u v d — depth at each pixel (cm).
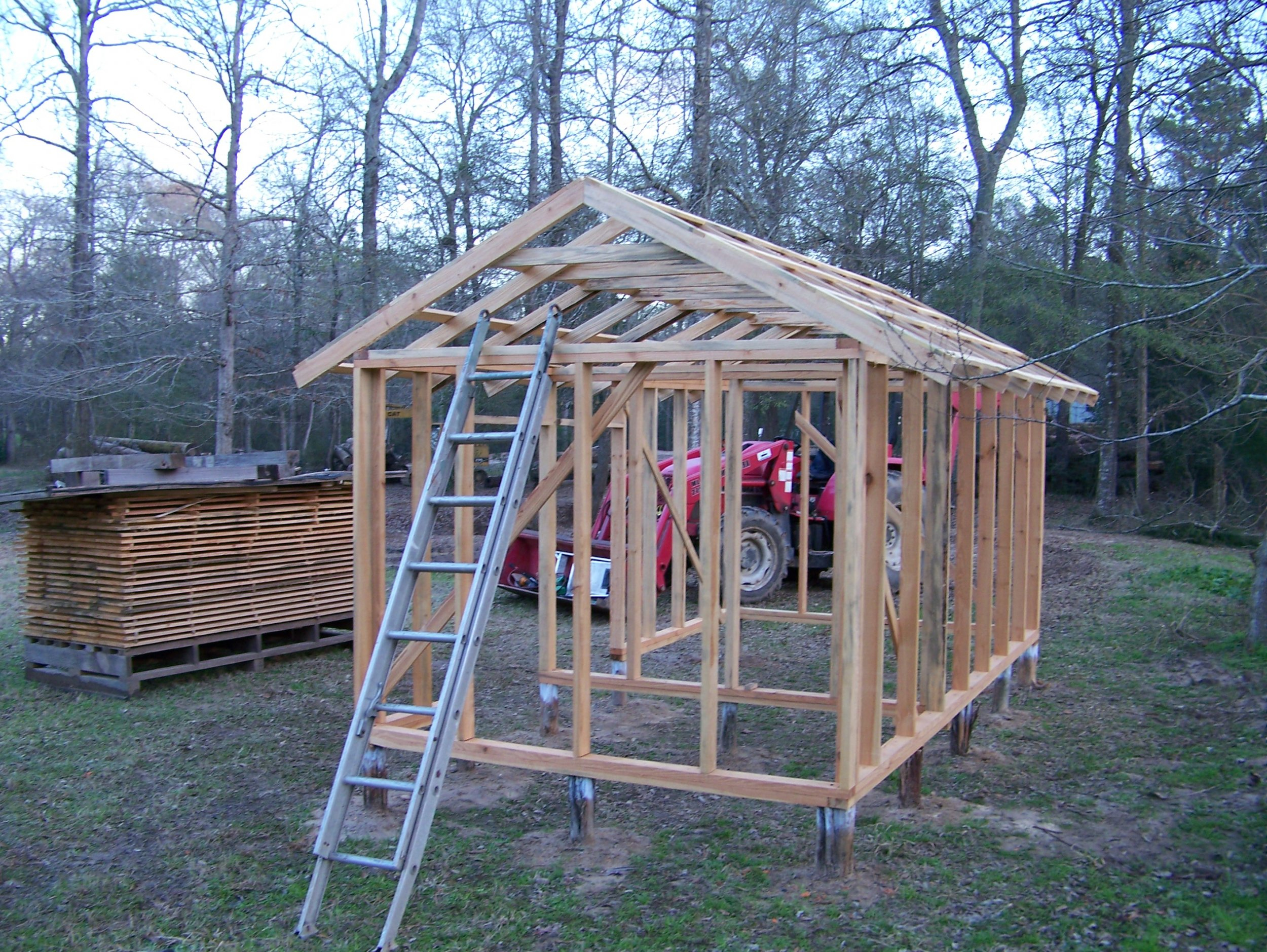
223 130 1228
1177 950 355
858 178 1603
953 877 421
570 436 1817
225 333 1251
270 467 816
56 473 805
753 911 396
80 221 1335
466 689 401
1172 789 515
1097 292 1173
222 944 379
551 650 646
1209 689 694
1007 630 653
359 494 503
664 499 741
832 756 598
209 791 543
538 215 451
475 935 383
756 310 565
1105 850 445
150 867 448
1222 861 429
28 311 1522
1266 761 541
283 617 831
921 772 528
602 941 376
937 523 510
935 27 838
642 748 618
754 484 1127
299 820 503
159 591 748
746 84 1447
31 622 783
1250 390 883
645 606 719
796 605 1091
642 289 478
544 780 565
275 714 695
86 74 1366
